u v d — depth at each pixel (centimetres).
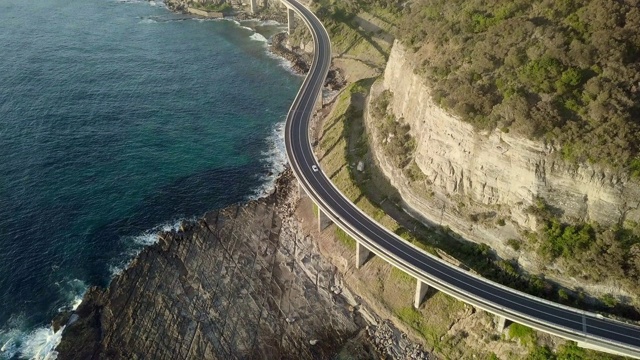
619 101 7688
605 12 8338
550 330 7144
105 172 11919
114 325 8700
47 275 9488
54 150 12425
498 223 8469
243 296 9200
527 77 8438
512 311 7412
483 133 8494
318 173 10638
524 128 7912
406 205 9781
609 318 7200
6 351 8362
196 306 9000
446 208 9112
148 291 9206
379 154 10919
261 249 10150
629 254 7350
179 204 11200
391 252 8556
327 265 9794
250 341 8538
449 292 7850
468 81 9119
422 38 11288
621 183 7406
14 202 10850
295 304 9125
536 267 7962
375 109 11962
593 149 7512
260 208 11150
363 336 8638
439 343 8275
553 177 7875
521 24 9100
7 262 9631
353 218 9369
